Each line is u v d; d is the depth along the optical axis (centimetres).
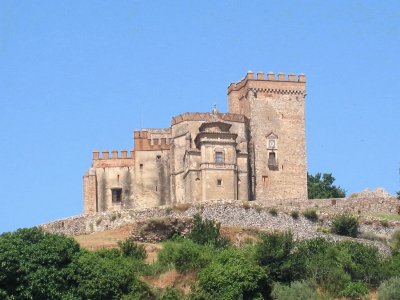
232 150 18125
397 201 16725
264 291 12925
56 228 16138
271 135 18912
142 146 18962
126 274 12725
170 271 13488
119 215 15912
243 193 18250
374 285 13450
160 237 15600
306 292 12688
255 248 13712
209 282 12750
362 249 14162
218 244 14875
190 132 18538
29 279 11988
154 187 18825
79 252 12900
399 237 15512
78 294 12262
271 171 18762
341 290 13125
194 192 17975
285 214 15962
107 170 18988
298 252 13762
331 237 15362
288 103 19150
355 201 16662
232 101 19700
